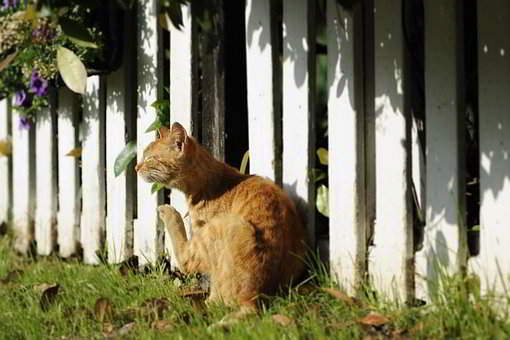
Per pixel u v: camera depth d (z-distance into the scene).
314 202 5.35
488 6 4.44
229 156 6.24
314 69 5.29
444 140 4.63
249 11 5.54
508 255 4.40
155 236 6.22
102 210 6.93
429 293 4.59
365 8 5.10
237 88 6.31
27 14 4.22
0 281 6.48
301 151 5.31
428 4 4.66
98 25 6.29
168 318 4.83
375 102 4.96
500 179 4.43
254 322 4.36
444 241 4.64
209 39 5.86
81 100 7.36
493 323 4.09
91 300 5.45
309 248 5.22
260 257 4.83
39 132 7.80
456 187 4.58
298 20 5.27
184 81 5.98
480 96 4.50
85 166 7.03
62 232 7.50
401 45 4.81
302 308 4.72
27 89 7.30
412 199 4.99
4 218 8.58
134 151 6.31
